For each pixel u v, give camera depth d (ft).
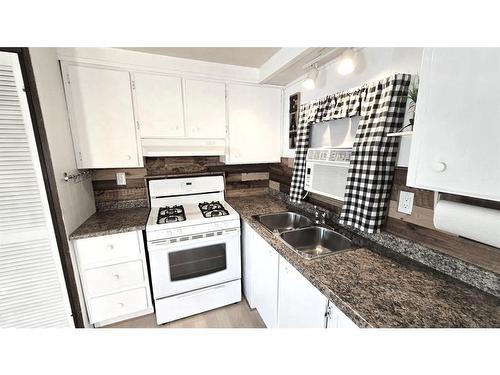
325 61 5.10
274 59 5.70
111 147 5.51
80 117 5.16
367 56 4.21
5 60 3.62
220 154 6.71
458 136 2.19
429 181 2.50
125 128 5.57
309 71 4.97
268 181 8.55
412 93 3.27
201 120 6.26
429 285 2.90
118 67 5.34
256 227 5.14
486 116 1.98
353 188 4.12
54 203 4.30
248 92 6.70
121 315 5.69
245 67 6.55
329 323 3.08
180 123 6.05
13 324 4.32
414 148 2.61
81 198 5.45
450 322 2.29
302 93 6.20
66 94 4.98
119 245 5.22
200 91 6.15
